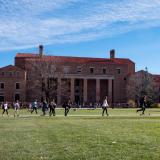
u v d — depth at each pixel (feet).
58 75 461.78
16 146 59.77
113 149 55.42
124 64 495.41
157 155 49.78
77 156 49.60
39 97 448.65
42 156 50.03
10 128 97.50
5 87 453.17
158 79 496.23
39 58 466.70
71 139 68.95
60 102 458.50
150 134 77.25
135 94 459.73
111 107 433.07
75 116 179.83
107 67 490.90
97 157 48.73
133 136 73.31
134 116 176.96
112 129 91.15
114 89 491.72
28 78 458.91
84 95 480.64
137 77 462.60
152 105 427.33
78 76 480.23
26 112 259.19
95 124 111.24
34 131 87.35
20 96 452.76
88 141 65.36
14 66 456.04
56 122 124.77
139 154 50.70
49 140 67.82
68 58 487.20
